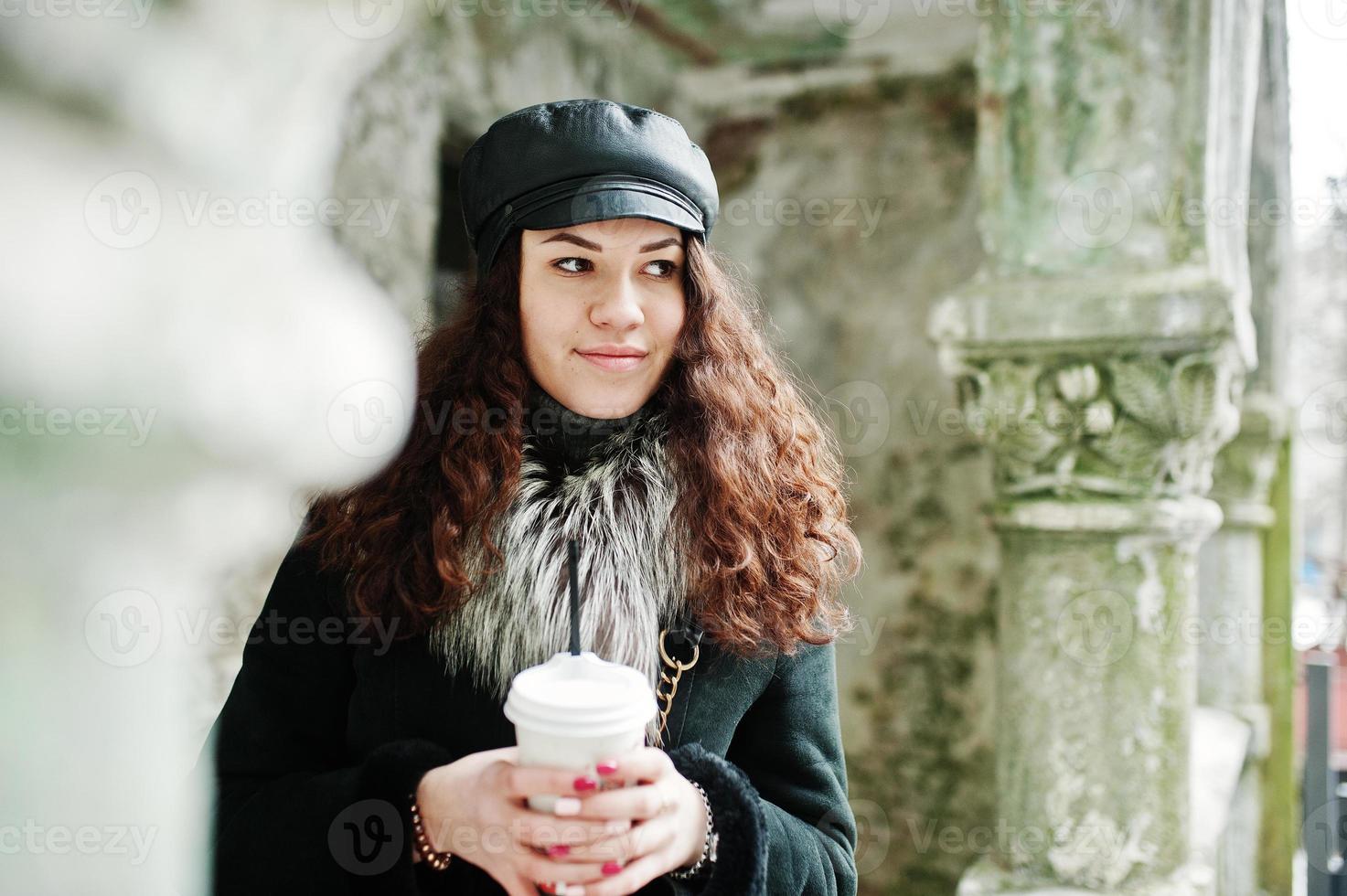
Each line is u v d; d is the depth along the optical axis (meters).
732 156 4.00
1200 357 1.77
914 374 3.78
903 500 3.80
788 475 1.20
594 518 1.07
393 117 2.55
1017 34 1.90
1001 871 1.98
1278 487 3.51
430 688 1.06
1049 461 1.90
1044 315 1.83
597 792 0.84
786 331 3.94
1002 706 2.00
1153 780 1.87
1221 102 1.83
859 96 3.82
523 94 3.10
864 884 3.82
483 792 0.87
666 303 1.12
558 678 0.88
